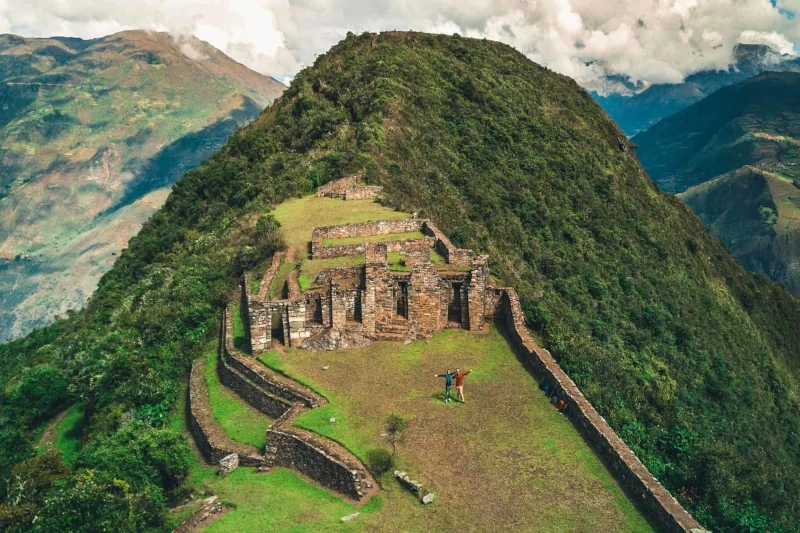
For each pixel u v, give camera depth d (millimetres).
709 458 26531
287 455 25469
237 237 53000
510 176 81938
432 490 22172
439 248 41906
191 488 25422
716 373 64750
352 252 42062
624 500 21422
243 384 31875
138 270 75438
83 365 49438
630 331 60094
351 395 28625
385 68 94812
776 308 106812
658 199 100625
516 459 23844
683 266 86500
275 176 72812
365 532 20391
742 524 23656
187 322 41656
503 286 40906
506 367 31422
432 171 73062
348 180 62562
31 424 45625
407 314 35750
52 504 22969
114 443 29438
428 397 28484
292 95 101250
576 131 99125
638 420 31219
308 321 35219
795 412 73750
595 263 73062
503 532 20141
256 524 21328
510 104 98312
